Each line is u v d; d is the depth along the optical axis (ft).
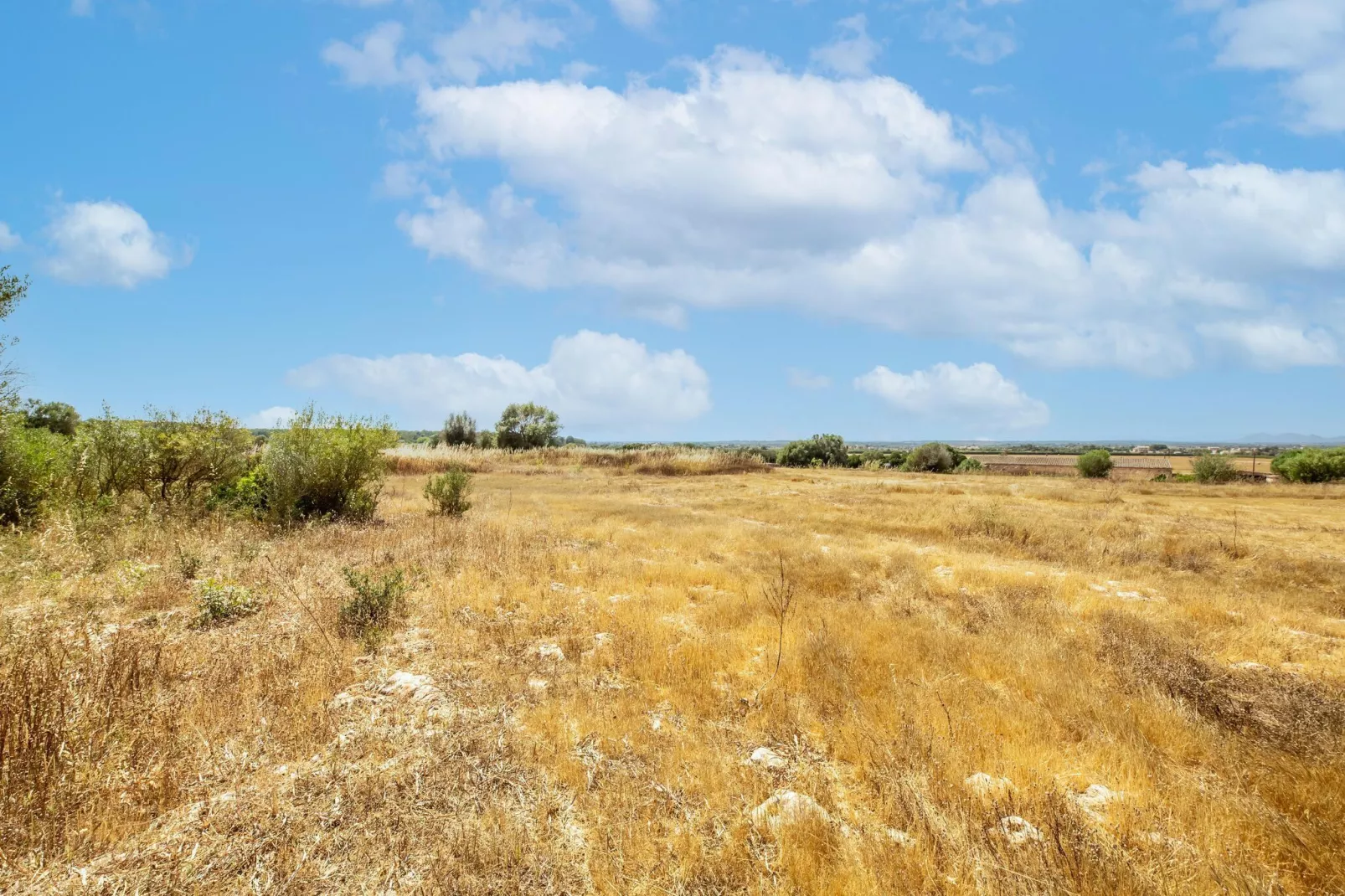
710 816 11.12
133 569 25.03
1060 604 25.45
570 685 16.56
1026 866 9.30
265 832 10.22
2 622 17.13
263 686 15.62
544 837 10.44
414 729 14.08
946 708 15.19
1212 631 22.18
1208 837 10.37
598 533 41.34
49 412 77.10
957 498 70.38
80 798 10.69
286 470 41.27
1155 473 148.77
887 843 10.19
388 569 28.48
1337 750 13.04
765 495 75.56
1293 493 83.20
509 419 166.20
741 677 17.63
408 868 9.59
